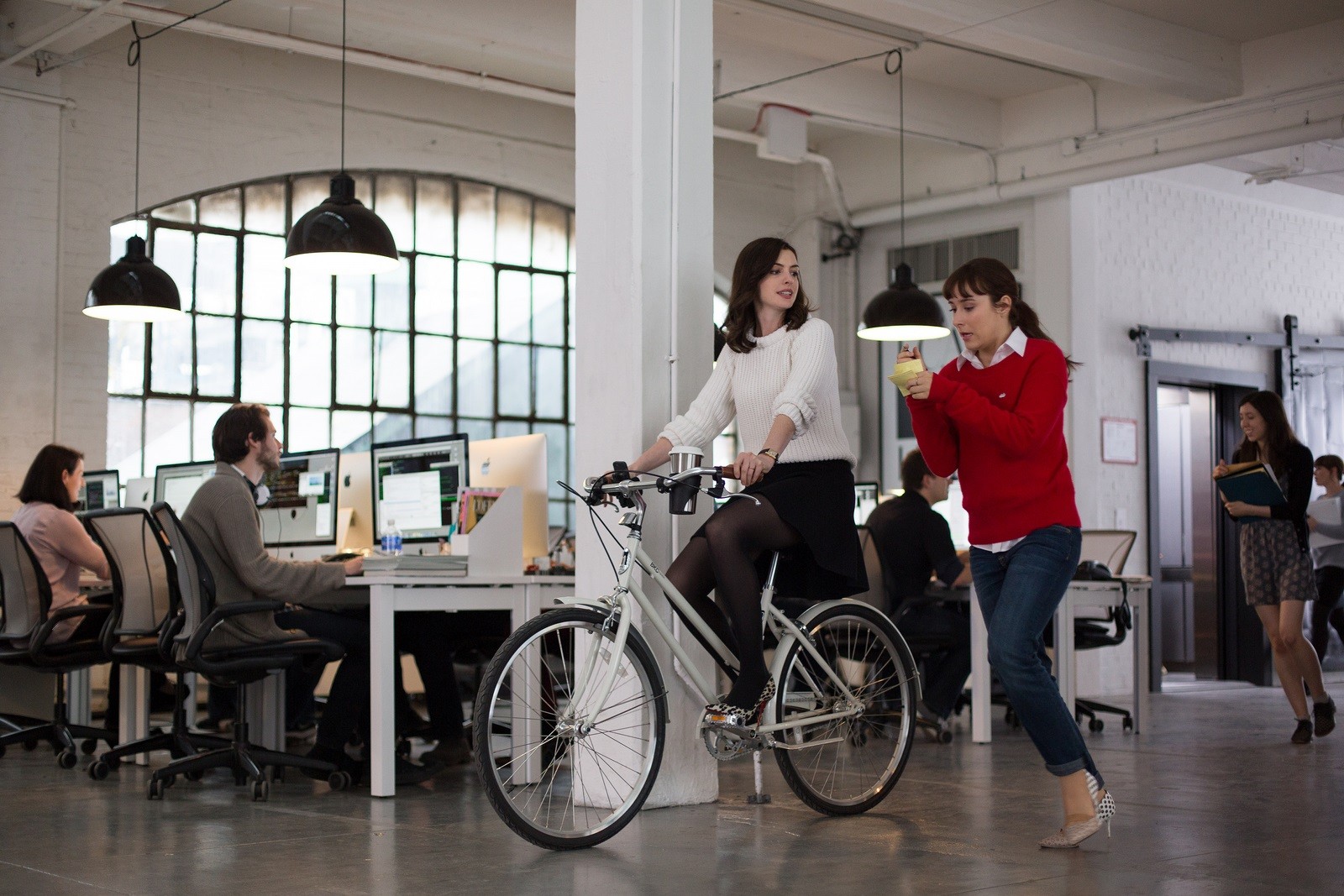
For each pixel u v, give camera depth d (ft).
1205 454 32.07
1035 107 29.37
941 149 31.42
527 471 17.02
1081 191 29.14
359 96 28.19
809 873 9.11
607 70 12.87
